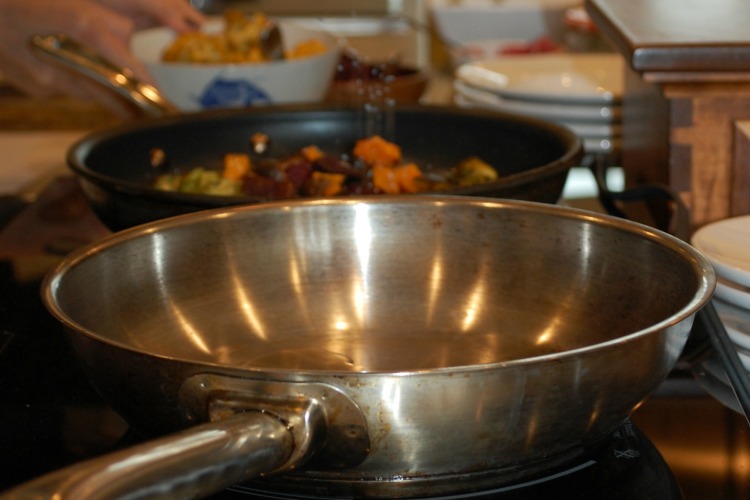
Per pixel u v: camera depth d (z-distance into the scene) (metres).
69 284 0.60
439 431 0.47
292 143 1.10
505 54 1.96
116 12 1.59
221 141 1.09
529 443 0.50
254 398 0.47
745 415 0.60
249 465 0.44
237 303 0.70
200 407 0.48
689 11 1.10
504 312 0.70
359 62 1.50
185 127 1.08
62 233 1.15
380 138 1.05
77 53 1.23
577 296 0.67
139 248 0.66
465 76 1.60
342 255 0.72
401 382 0.46
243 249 0.71
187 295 0.69
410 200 0.72
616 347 0.48
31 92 1.65
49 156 1.76
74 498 0.38
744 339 0.67
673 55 0.92
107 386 0.53
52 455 0.60
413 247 0.72
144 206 0.81
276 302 0.71
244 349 0.69
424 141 1.08
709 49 0.91
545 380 0.47
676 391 0.66
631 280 0.65
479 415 0.47
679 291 0.60
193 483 0.41
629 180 1.24
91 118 2.16
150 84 1.37
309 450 0.46
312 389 0.46
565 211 0.68
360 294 0.72
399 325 0.71
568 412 0.49
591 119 1.41
